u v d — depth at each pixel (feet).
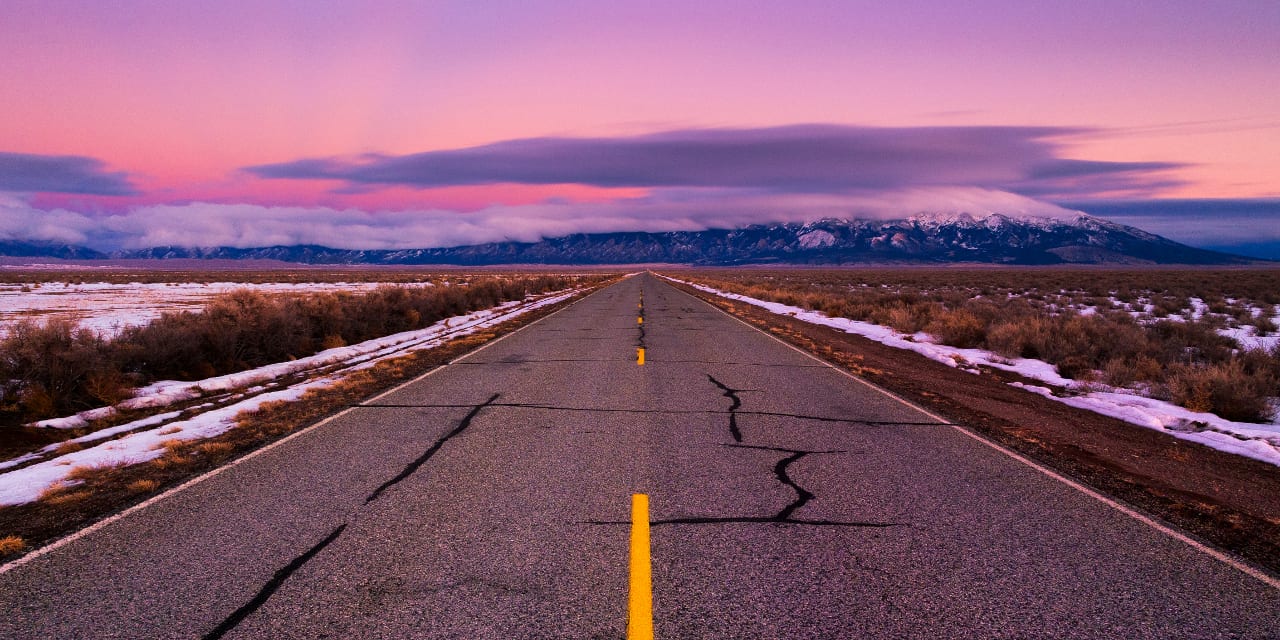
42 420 24.03
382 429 21.24
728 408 24.67
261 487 15.34
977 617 9.50
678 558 11.35
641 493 14.87
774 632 8.96
